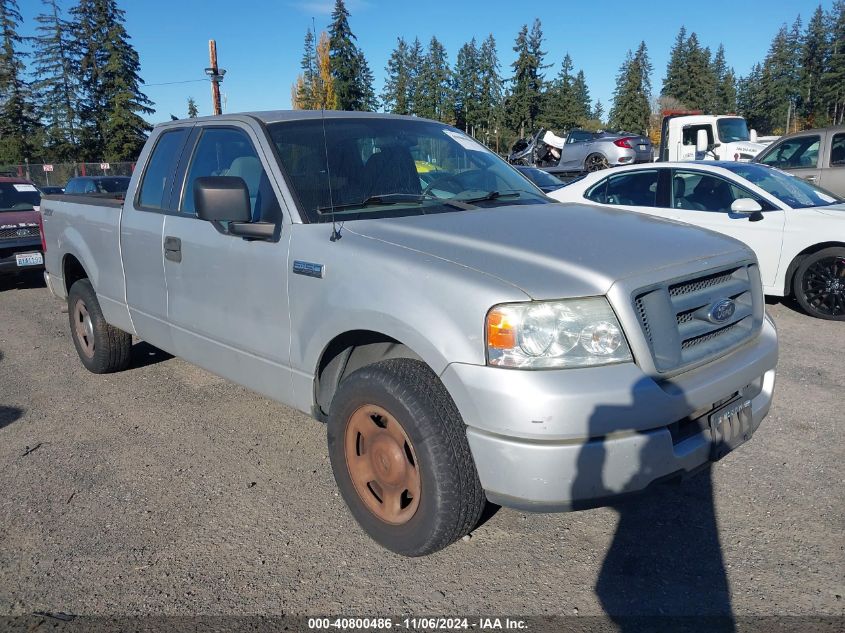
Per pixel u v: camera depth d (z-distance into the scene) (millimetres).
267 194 3506
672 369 2629
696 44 90750
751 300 3172
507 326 2469
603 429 2430
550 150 26438
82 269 5621
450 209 3521
